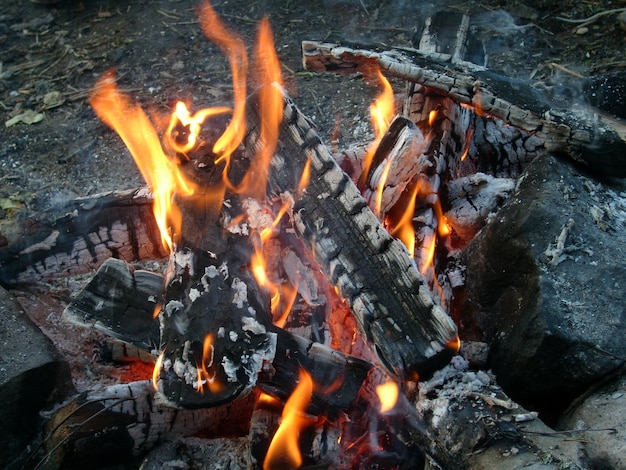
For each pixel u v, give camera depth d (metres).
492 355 0.83
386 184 0.91
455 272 0.92
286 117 0.92
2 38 1.73
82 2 1.81
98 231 1.02
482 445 0.71
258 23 1.68
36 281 1.05
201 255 0.87
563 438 0.70
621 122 0.92
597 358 0.76
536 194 0.85
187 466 0.83
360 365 0.83
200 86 1.52
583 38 1.52
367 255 0.83
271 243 0.91
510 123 0.93
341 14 1.67
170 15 1.73
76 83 1.58
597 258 0.81
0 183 1.36
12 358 0.86
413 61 0.97
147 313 0.87
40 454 0.86
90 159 1.39
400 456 0.84
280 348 0.82
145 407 0.84
